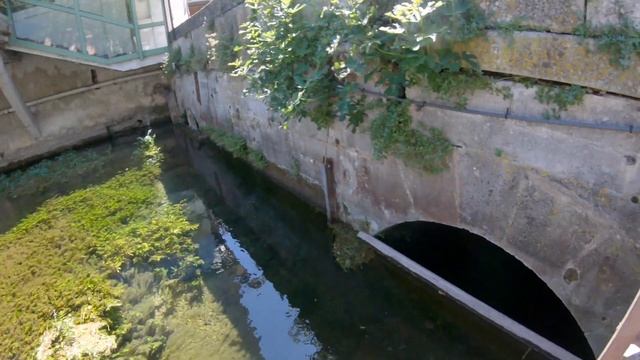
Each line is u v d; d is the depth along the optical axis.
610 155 2.83
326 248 5.57
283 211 6.55
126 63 9.82
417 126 3.91
